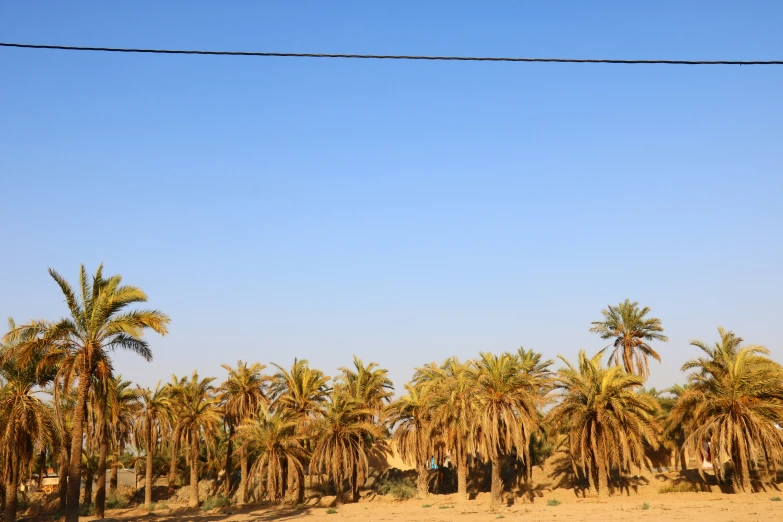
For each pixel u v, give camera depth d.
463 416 49.25
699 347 45.66
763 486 45.28
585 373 47.09
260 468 55.31
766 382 42.88
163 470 80.50
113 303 34.19
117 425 57.09
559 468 55.38
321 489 64.56
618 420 45.28
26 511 59.34
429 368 59.50
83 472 64.06
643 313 61.91
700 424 45.41
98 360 34.44
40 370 34.06
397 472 65.06
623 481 50.62
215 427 61.19
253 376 63.59
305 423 59.12
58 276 33.72
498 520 38.06
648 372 60.91
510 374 46.41
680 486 47.75
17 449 37.97
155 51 12.12
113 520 47.66
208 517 49.41
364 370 61.59
